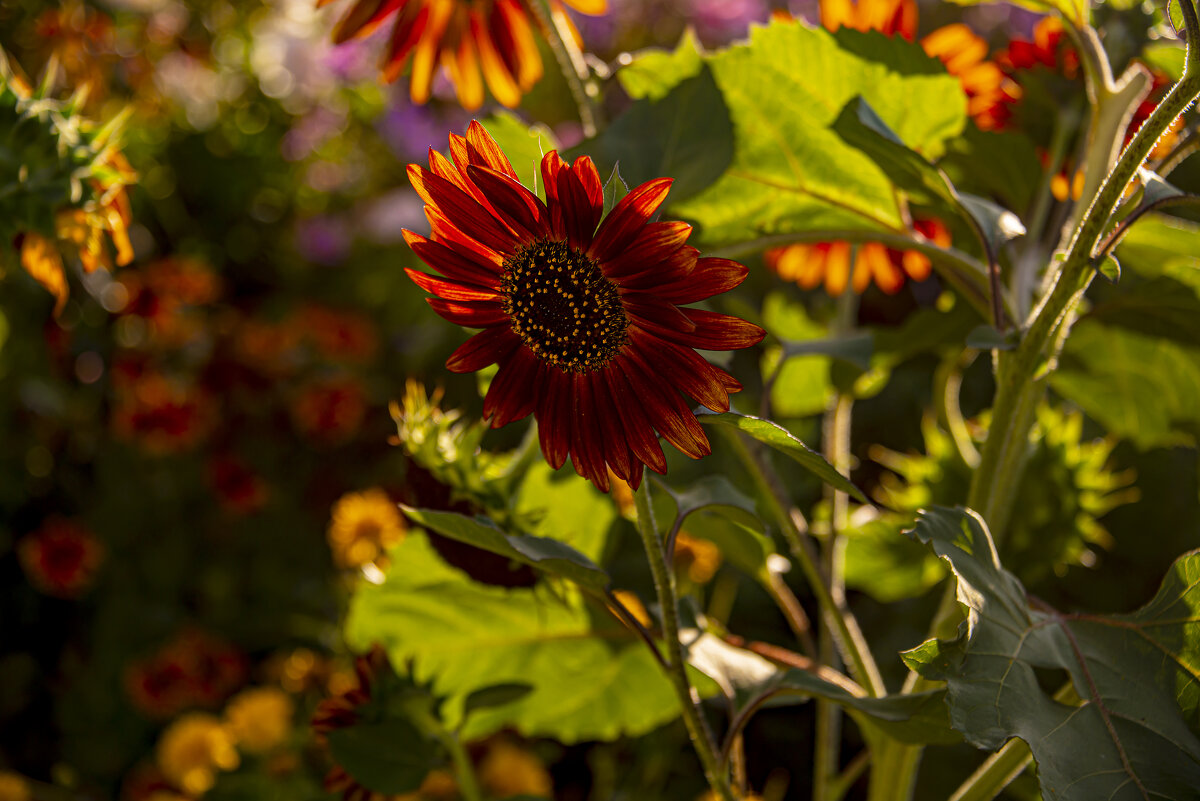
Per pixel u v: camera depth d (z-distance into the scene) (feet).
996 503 2.68
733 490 2.51
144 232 9.69
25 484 8.47
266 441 9.96
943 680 2.13
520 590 2.99
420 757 2.85
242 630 8.39
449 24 3.08
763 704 2.73
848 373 3.28
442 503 2.71
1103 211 2.27
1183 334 2.98
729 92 2.76
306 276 11.83
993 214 2.71
